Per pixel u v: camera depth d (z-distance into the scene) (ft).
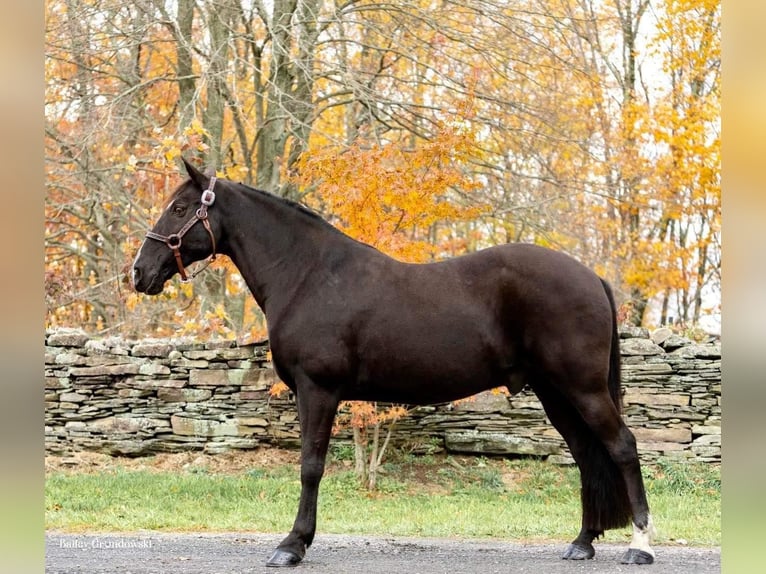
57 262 52.13
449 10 36.60
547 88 36.19
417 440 32.27
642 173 47.65
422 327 16.98
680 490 29.04
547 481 30.30
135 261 18.33
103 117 34.76
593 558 18.13
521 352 17.08
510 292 16.90
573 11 45.93
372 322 17.16
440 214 28.94
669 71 52.42
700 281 54.90
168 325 46.01
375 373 17.26
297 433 32.32
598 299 16.79
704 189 48.55
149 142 41.45
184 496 27.40
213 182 18.56
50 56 35.65
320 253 18.01
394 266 17.75
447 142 27.66
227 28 36.04
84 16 34.32
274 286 18.10
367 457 31.94
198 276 37.91
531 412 31.78
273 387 30.35
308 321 17.42
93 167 41.55
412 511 26.25
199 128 29.35
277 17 36.96
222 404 32.55
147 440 32.58
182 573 16.79
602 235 51.57
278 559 17.13
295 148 37.86
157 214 35.24
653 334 31.96
